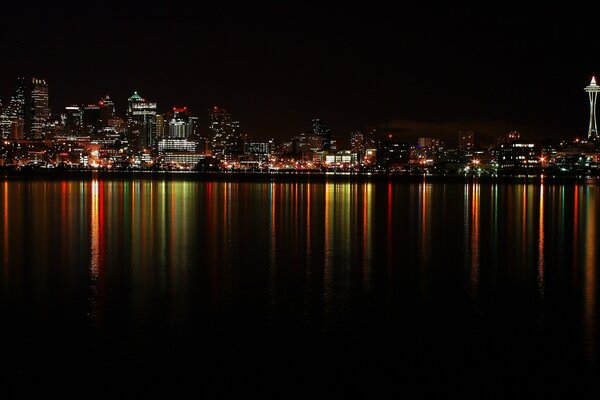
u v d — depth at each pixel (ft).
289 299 121.90
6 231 228.63
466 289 132.16
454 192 555.28
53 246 190.60
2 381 81.87
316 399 77.41
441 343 95.91
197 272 148.97
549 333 100.83
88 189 559.38
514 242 206.08
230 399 77.36
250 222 266.77
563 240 211.61
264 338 97.76
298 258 170.09
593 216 305.12
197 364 87.35
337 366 86.94
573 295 126.72
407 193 531.50
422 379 82.94
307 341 96.58
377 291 129.39
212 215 299.58
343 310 114.01
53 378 82.84
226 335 99.09
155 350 92.58
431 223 266.98
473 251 185.26
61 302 118.83
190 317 108.68
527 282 139.44
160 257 170.50
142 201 398.62
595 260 169.37
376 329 102.37
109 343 95.25
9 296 123.44
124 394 78.54
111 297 123.03
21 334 99.25
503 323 106.22
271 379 82.74
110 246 191.52
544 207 367.25
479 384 81.56
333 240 208.44
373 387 80.59
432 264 161.99
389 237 216.95
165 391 79.41
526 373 84.84
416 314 111.45
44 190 532.32
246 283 136.67
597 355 91.09
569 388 80.53
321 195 489.26
